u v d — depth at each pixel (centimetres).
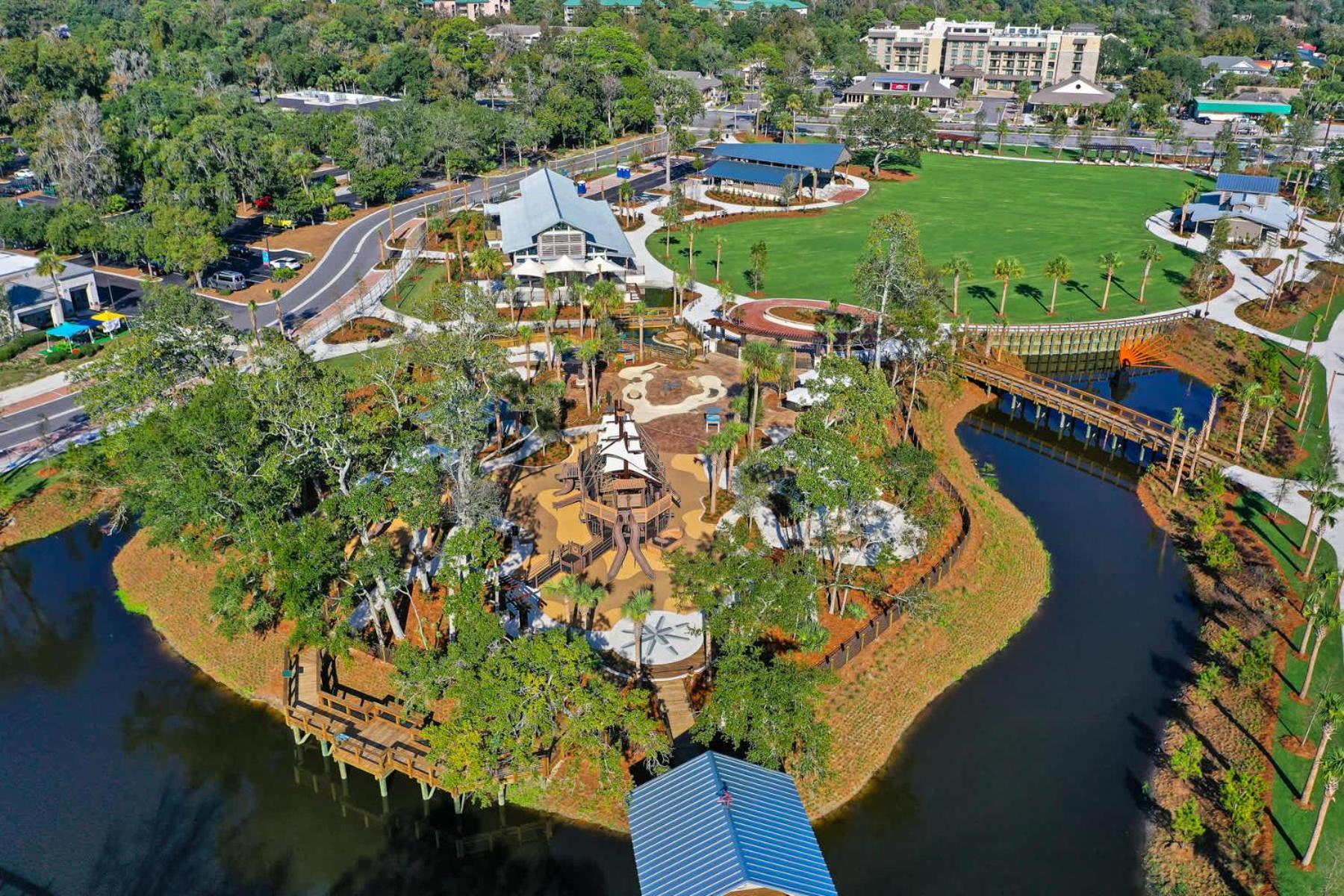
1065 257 16212
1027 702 6700
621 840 5612
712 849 4691
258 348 7956
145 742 6431
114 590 8006
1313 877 5169
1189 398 11506
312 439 7081
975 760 6219
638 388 10912
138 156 17812
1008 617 7512
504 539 7981
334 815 5938
